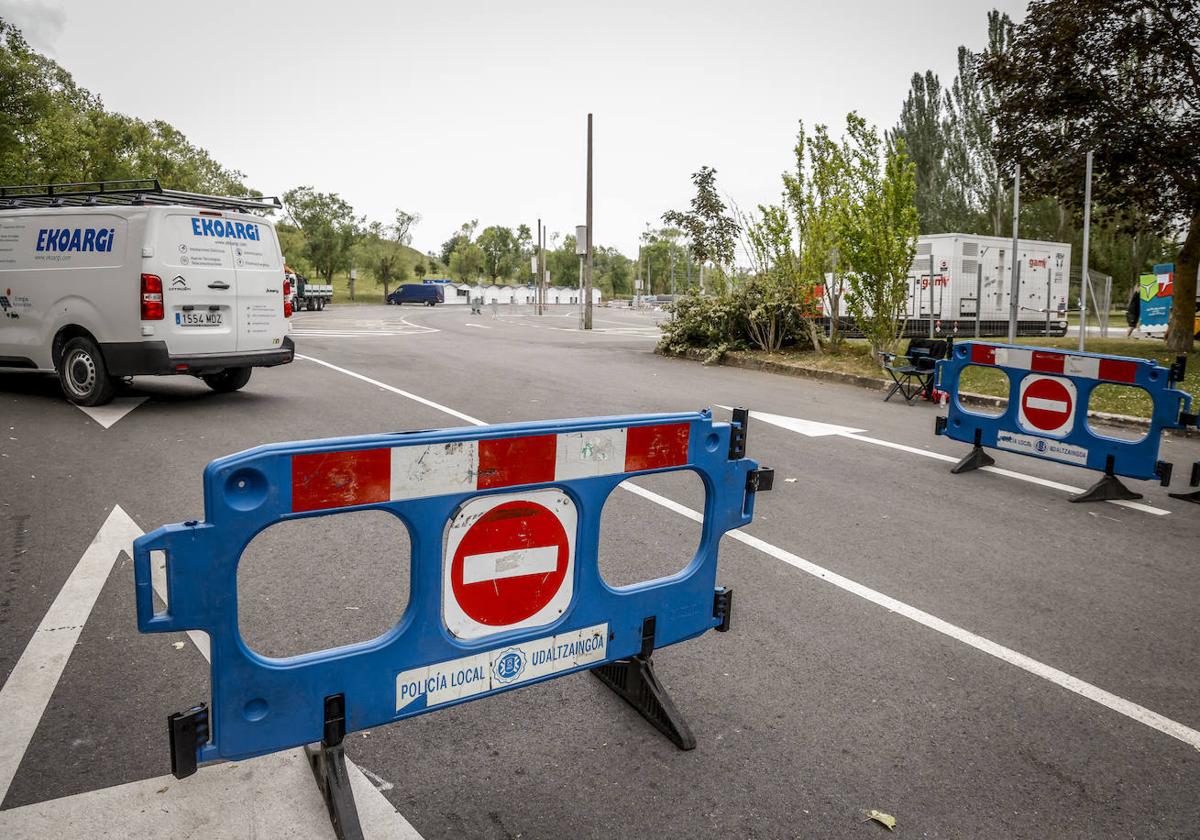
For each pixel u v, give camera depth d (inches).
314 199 3235.7
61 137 1360.7
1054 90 665.6
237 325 373.1
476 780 108.7
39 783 104.3
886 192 550.6
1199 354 669.3
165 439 306.8
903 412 425.1
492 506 102.1
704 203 1041.5
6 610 156.2
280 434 321.7
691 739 118.0
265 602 161.5
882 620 164.2
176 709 122.7
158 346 345.7
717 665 143.4
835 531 220.8
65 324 360.5
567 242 4968.0
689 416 119.6
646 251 4571.9
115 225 348.2
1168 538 222.4
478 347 792.9
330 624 152.0
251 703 88.9
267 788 105.0
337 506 89.4
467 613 103.0
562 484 107.2
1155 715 131.1
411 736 118.6
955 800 108.0
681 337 711.1
